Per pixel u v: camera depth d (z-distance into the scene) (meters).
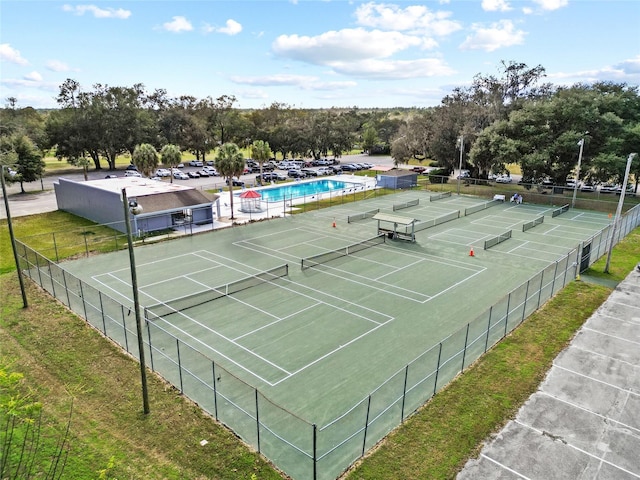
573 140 54.62
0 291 26.42
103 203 42.69
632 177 64.19
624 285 27.52
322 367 18.69
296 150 108.69
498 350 19.84
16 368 18.39
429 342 20.84
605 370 18.42
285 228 43.00
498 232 41.34
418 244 37.47
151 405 16.03
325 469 12.99
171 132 97.06
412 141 84.12
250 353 19.80
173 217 42.56
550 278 29.06
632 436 14.66
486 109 73.00
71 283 28.14
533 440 14.36
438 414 15.47
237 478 12.70
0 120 83.06
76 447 13.80
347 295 26.44
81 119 85.62
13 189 65.81
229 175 45.31
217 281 28.77
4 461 10.43
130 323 22.50
